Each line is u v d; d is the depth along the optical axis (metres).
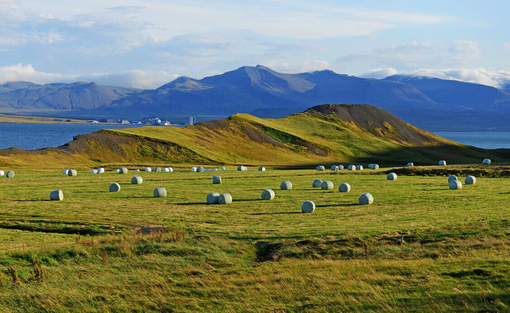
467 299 18.00
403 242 30.00
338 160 161.38
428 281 20.88
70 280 23.41
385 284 20.89
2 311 19.25
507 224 33.72
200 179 78.69
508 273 21.12
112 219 40.88
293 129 195.75
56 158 115.38
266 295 20.17
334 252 28.27
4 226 38.50
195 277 23.78
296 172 94.69
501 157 187.00
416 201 49.78
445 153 191.12
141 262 26.69
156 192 56.09
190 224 38.12
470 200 49.56
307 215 42.22
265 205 48.88
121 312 18.95
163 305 19.41
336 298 19.12
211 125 175.38
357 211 43.91
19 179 76.00
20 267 25.97
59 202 51.38
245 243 31.05
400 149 186.62
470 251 26.70
